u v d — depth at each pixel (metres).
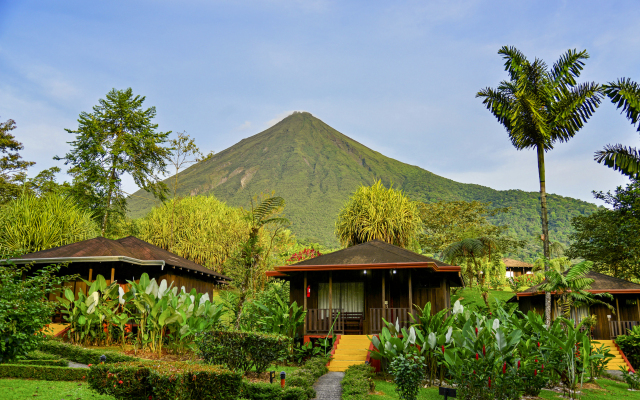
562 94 17.00
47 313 9.88
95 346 13.48
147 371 6.65
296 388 8.72
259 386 8.69
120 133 29.78
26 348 9.12
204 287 21.91
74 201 27.78
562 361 12.16
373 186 29.47
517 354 11.12
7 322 8.82
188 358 12.37
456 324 12.60
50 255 15.50
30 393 7.99
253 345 10.39
